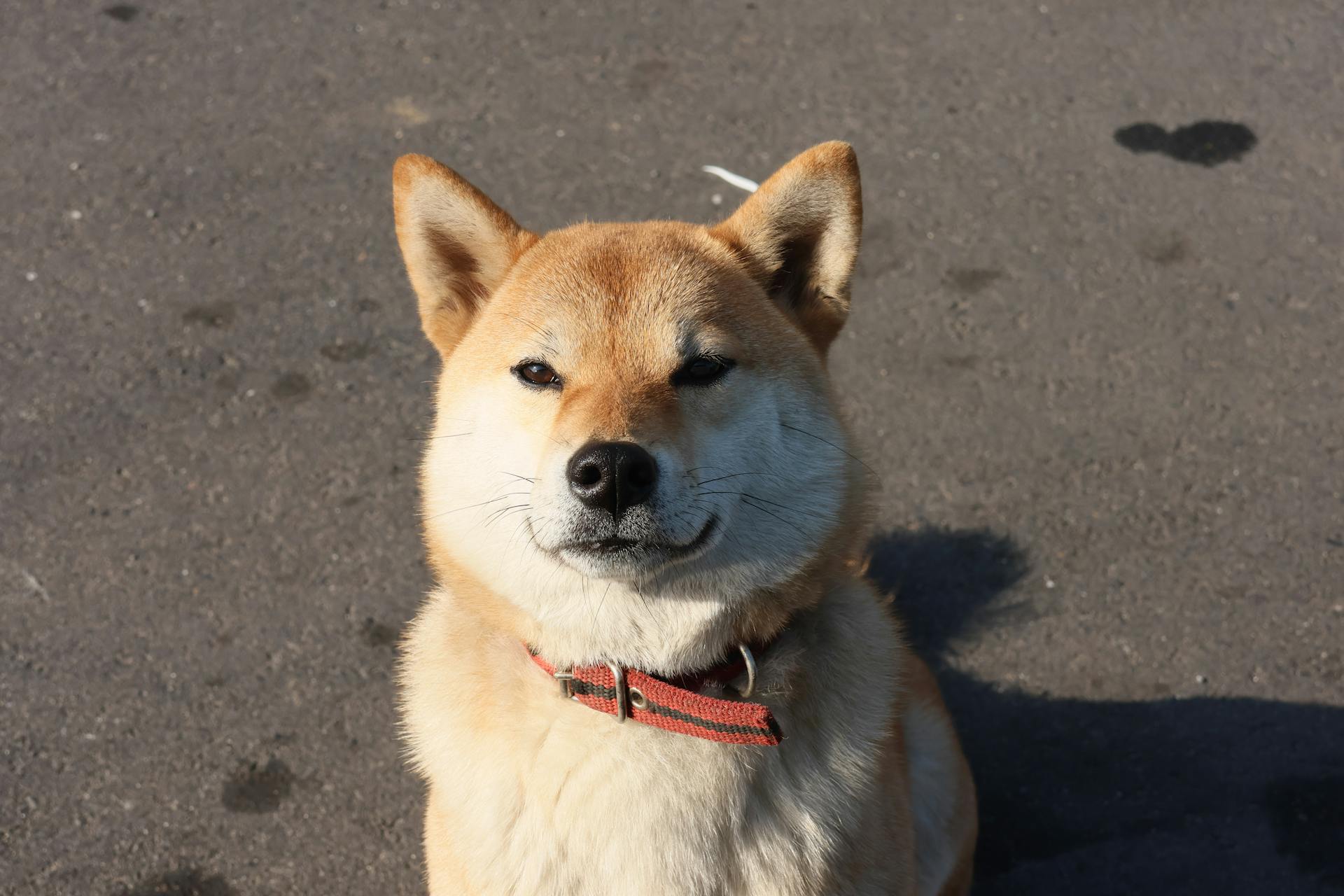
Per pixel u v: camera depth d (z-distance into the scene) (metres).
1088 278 1.41
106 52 1.76
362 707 1.10
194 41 1.79
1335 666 1.11
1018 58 1.74
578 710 0.85
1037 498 1.21
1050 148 1.59
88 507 1.21
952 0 1.85
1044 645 1.13
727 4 1.85
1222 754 1.07
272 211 1.51
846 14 1.82
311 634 1.13
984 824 1.04
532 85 1.70
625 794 0.84
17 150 1.60
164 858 1.02
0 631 1.13
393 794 1.05
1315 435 1.25
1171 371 1.30
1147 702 1.10
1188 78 1.70
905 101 1.67
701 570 0.84
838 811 0.85
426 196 0.90
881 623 0.91
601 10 1.84
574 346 0.85
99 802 1.04
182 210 1.51
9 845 1.02
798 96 1.67
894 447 1.25
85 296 1.40
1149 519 1.20
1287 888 1.00
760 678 0.86
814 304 0.91
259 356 1.33
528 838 0.85
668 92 1.68
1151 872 1.02
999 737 1.08
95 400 1.29
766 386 0.86
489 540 0.85
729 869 0.85
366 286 1.42
